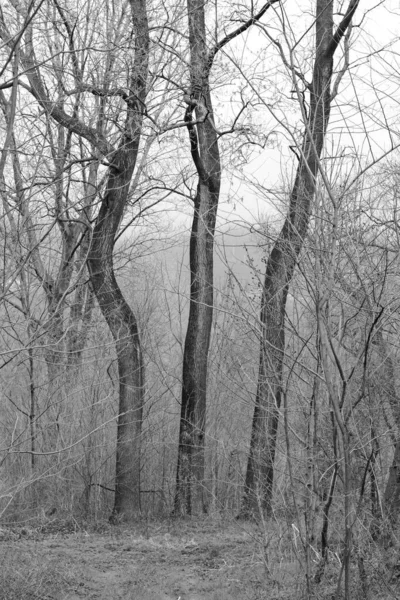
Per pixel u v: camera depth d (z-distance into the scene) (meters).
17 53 7.51
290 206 7.65
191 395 17.11
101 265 16.27
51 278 16.58
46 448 16.48
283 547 9.74
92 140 15.62
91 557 11.54
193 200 17.41
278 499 9.83
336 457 7.56
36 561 10.47
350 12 10.97
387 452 8.74
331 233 7.08
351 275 7.67
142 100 15.84
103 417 17.88
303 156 6.96
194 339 17.12
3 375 15.41
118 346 16.50
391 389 8.12
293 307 8.02
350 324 7.93
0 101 13.33
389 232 7.84
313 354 7.91
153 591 9.62
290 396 8.95
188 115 16.72
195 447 16.92
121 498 16.52
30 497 16.19
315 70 10.83
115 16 15.77
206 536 13.66
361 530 8.04
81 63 15.45
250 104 16.17
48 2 12.84
